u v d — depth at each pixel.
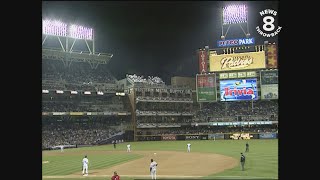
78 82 97.31
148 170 37.91
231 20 97.06
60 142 81.25
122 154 58.47
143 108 99.06
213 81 95.00
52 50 94.69
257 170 34.28
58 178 33.78
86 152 65.56
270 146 61.88
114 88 98.62
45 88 87.56
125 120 98.38
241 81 93.12
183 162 43.97
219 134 89.81
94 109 93.12
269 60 91.25
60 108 88.75
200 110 101.81
